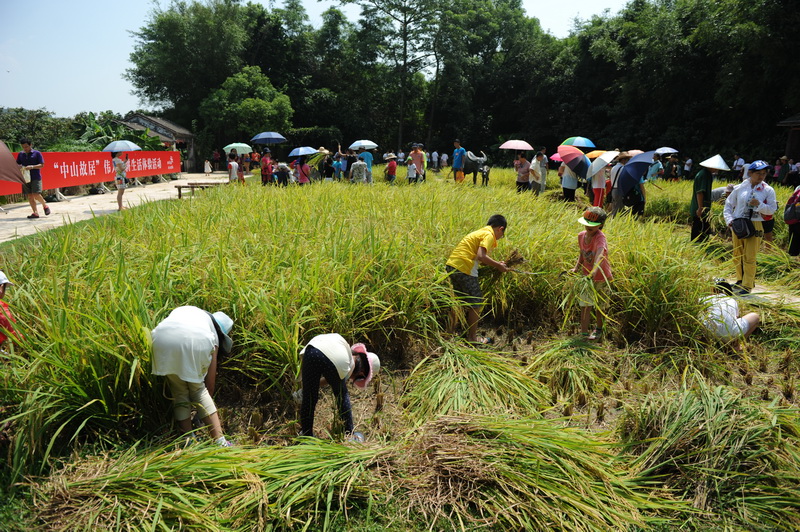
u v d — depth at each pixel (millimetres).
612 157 11438
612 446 4113
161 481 3330
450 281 6051
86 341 4105
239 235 6879
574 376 5191
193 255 5871
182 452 3574
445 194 10664
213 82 49688
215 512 3217
